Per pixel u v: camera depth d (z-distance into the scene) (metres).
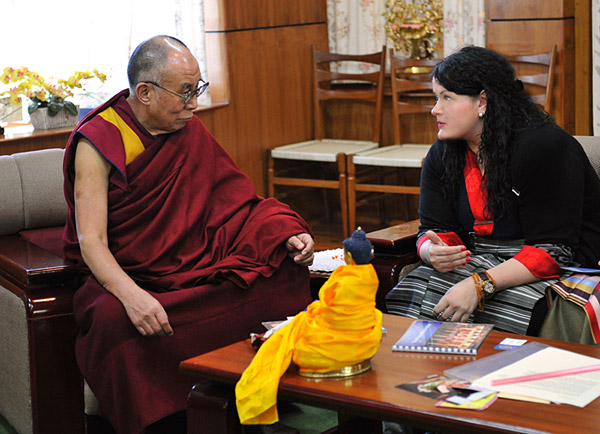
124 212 2.40
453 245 2.53
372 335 1.60
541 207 2.31
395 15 4.88
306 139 5.31
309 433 1.98
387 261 2.62
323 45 5.32
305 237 2.49
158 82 2.37
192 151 2.53
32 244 2.57
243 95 4.87
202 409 1.68
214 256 2.48
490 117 2.36
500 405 1.42
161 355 2.20
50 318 2.25
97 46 4.38
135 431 2.14
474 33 4.65
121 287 2.19
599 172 2.62
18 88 3.87
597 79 4.27
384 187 4.60
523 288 2.27
